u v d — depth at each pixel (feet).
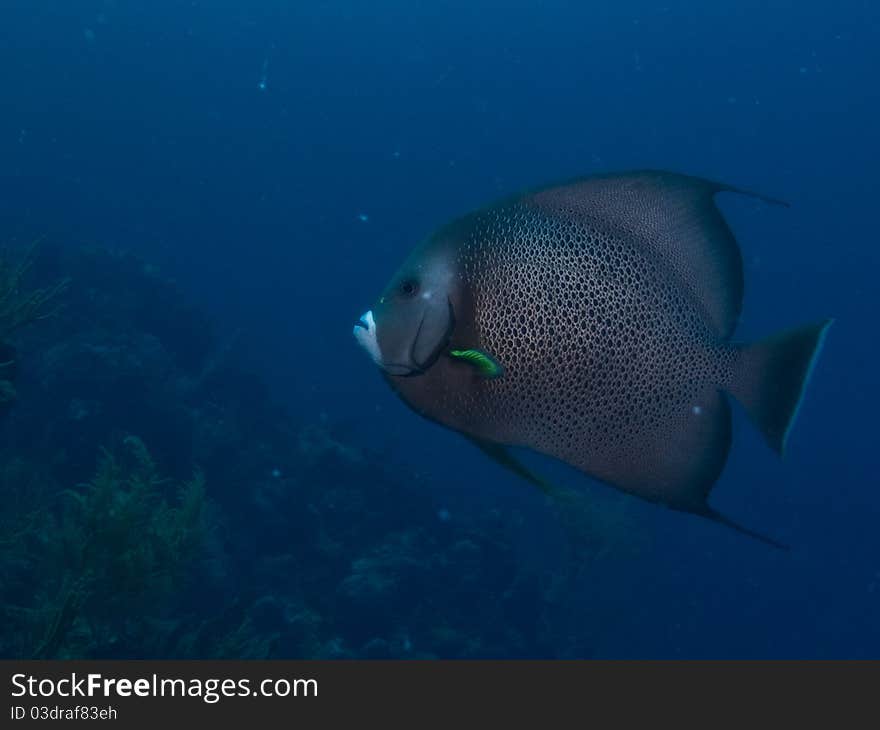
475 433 4.83
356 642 31.17
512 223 4.93
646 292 4.90
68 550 19.85
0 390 21.06
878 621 87.97
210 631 21.80
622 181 5.05
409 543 37.76
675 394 4.83
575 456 4.81
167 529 20.85
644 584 69.05
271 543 34.55
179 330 46.37
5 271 22.91
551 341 4.81
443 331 4.77
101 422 30.66
